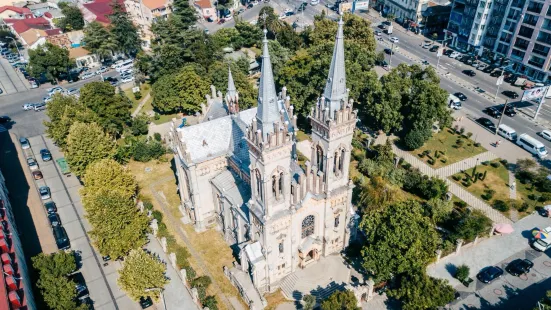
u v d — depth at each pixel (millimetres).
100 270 82375
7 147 123062
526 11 143375
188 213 93250
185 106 130000
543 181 99875
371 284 71500
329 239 78500
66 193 103562
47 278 68312
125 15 172125
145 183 105938
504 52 157875
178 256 83312
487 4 157000
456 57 168750
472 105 136250
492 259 82188
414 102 111000
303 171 76062
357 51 129875
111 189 84875
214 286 77375
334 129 65625
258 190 68188
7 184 107062
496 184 102562
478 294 75000
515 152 114062
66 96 116625
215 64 141500
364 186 91125
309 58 125875
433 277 72438
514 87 146750
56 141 110938
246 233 78562
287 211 69438
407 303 66062
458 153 114562
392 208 73875
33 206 99562
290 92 120562
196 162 82250
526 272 78750
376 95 116125
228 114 92812
